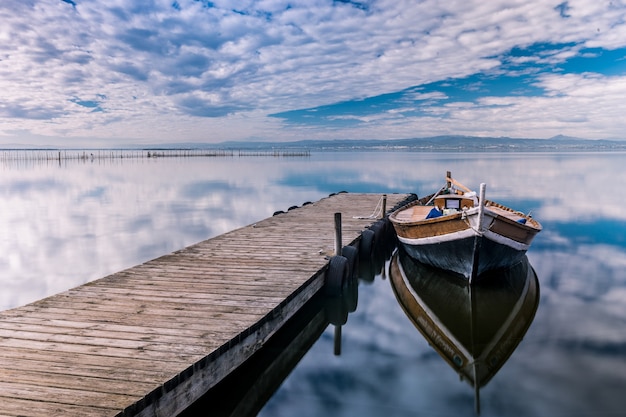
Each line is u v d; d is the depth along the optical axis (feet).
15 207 80.02
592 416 16.93
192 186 123.13
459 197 39.04
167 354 15.62
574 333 25.59
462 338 25.40
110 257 45.62
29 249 48.93
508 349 23.54
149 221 67.15
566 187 118.32
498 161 269.85
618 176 153.07
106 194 101.76
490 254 31.60
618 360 21.85
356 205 59.47
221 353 16.33
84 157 330.95
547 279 37.50
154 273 26.23
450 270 34.83
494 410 17.49
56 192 104.63
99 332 17.48
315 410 18.06
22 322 18.38
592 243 52.85
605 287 35.04
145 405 12.73
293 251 32.12
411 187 123.03
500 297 32.76
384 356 23.36
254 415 17.76
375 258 43.06
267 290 23.18
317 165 239.91
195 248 33.06
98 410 12.14
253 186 123.75
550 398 18.45
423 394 19.10
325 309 29.04
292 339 24.97
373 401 18.53
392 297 33.99
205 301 21.39
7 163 271.08
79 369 14.40
